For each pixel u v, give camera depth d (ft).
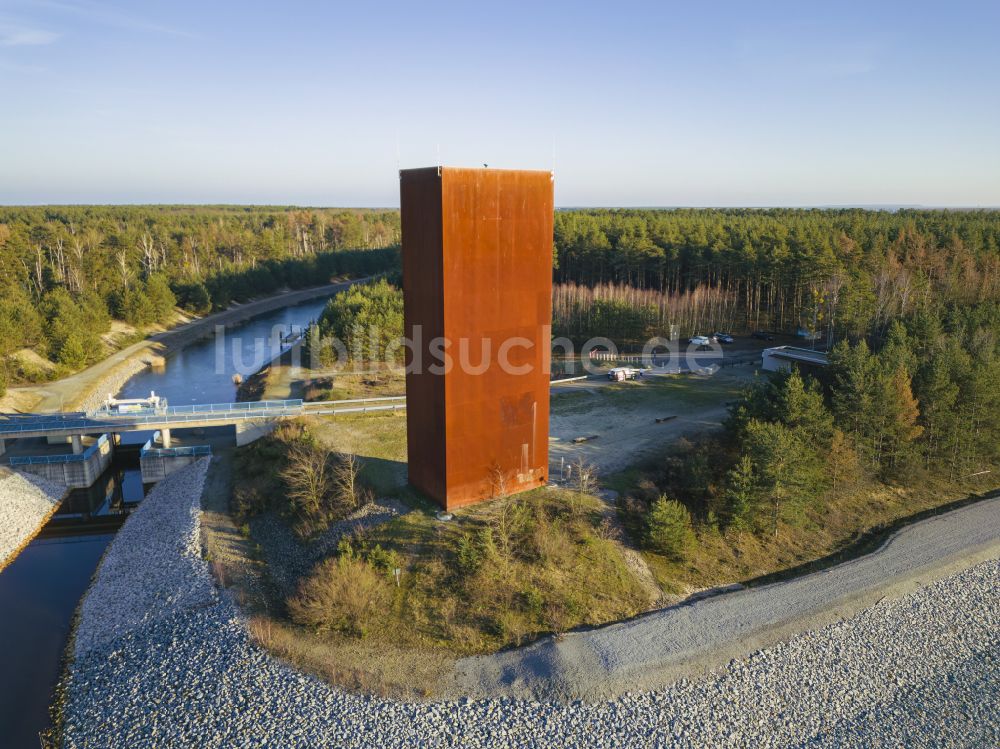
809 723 102.47
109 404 213.66
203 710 105.09
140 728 102.78
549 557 131.23
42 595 142.61
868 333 276.21
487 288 136.15
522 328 143.02
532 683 108.17
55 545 166.30
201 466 196.03
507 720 102.12
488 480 147.02
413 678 109.91
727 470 153.38
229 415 203.31
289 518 158.40
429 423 143.64
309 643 118.21
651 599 128.47
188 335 379.55
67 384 274.16
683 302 327.88
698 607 125.49
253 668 112.78
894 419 167.32
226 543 153.58
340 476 160.86
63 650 123.85
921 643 119.55
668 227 373.20
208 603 130.93
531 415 149.59
